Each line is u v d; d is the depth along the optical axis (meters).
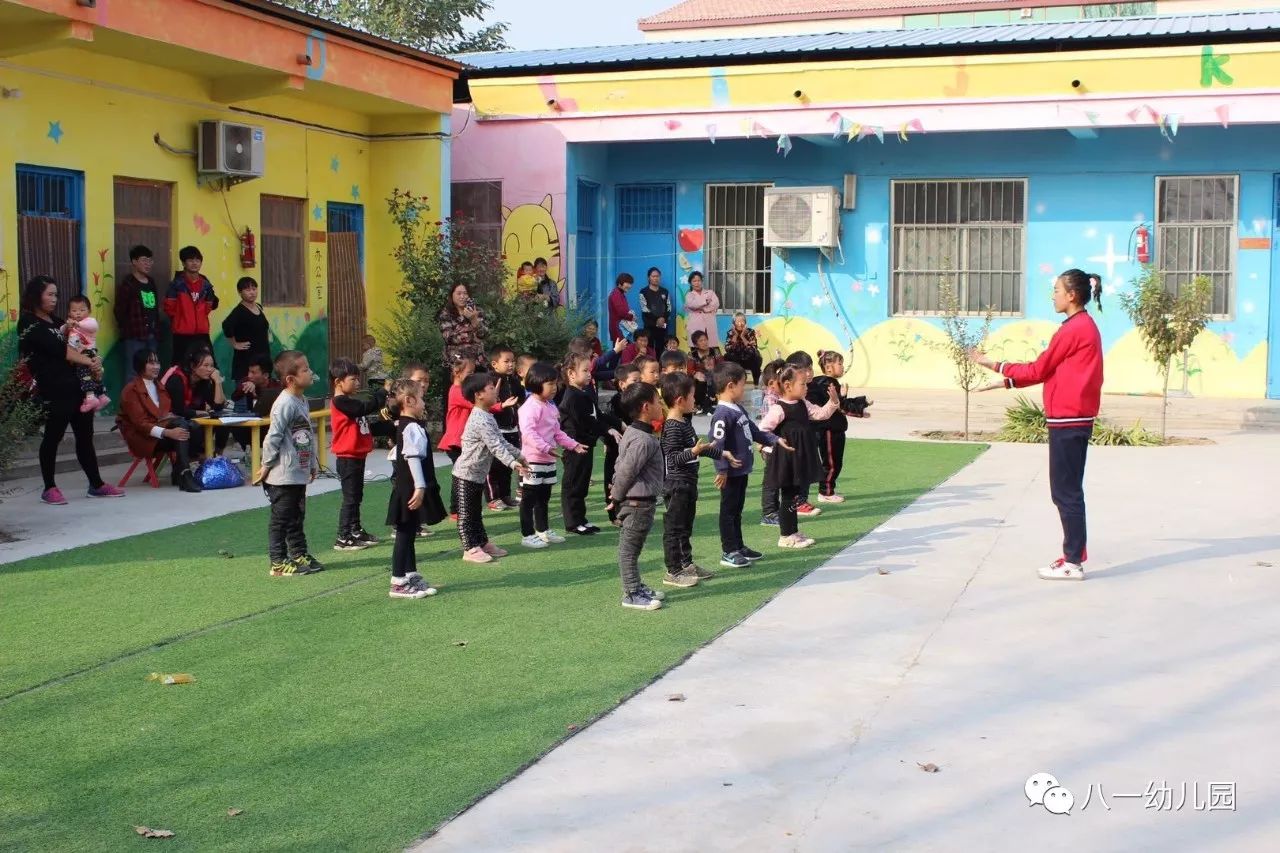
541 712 5.91
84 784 5.12
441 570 8.84
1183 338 15.46
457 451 10.64
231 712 5.94
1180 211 19.00
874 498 11.62
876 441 15.62
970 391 16.17
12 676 6.45
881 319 20.55
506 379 11.04
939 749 5.46
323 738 5.61
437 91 17.72
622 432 10.31
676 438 8.30
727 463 8.59
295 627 7.35
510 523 10.55
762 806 4.90
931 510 10.98
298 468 8.64
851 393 19.36
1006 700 6.07
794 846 4.57
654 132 19.34
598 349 17.25
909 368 20.44
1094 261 19.41
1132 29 18.62
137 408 11.73
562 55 21.00
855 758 5.37
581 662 6.68
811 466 9.67
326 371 17.41
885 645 6.98
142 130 14.25
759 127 18.94
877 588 8.26
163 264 14.73
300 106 16.72
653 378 10.23
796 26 29.34
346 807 4.89
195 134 14.97
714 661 6.70
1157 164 18.98
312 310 17.12
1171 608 7.70
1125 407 17.66
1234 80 16.92
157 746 5.52
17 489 10.75
